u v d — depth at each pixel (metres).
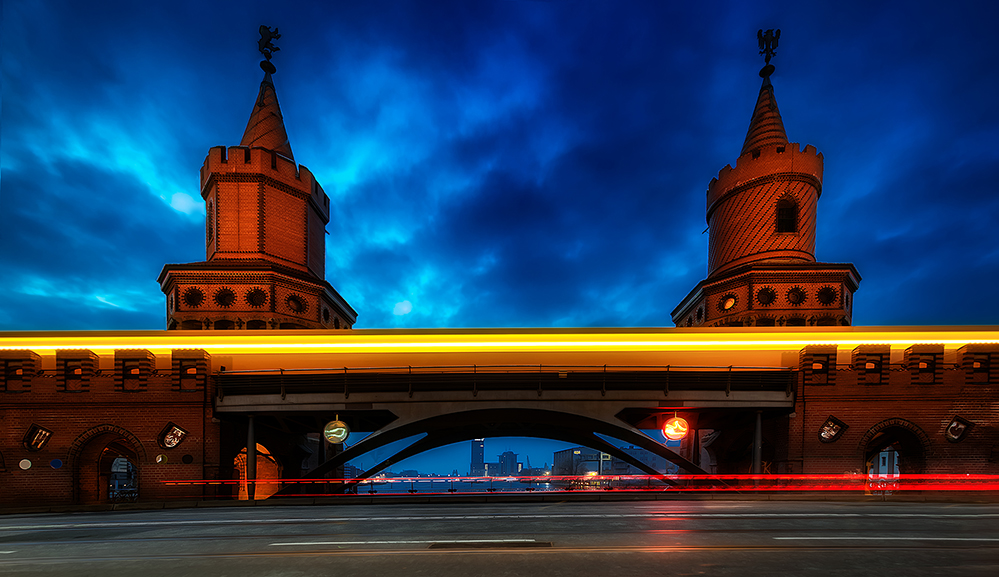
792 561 7.02
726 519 10.98
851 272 20.69
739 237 22.61
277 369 17.33
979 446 16.27
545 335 17.73
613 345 17.84
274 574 6.65
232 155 21.30
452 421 18.59
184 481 16.19
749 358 17.64
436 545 8.29
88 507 15.02
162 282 21.09
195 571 6.89
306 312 21.83
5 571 7.08
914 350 16.72
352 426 21.69
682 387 17.25
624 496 15.96
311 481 17.39
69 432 16.22
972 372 16.62
